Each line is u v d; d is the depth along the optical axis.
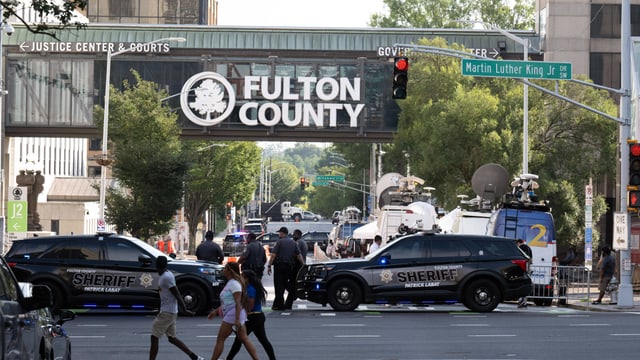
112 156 77.62
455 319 35.06
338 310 38.44
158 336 22.81
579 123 71.56
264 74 92.12
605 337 28.48
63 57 92.25
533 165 70.38
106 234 36.44
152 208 74.25
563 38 89.94
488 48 91.56
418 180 70.75
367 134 92.44
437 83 75.69
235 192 118.81
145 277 35.84
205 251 41.69
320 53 92.12
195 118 91.25
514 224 47.81
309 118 92.00
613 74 90.12
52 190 132.50
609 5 90.12
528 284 38.59
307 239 122.69
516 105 70.31
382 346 26.14
